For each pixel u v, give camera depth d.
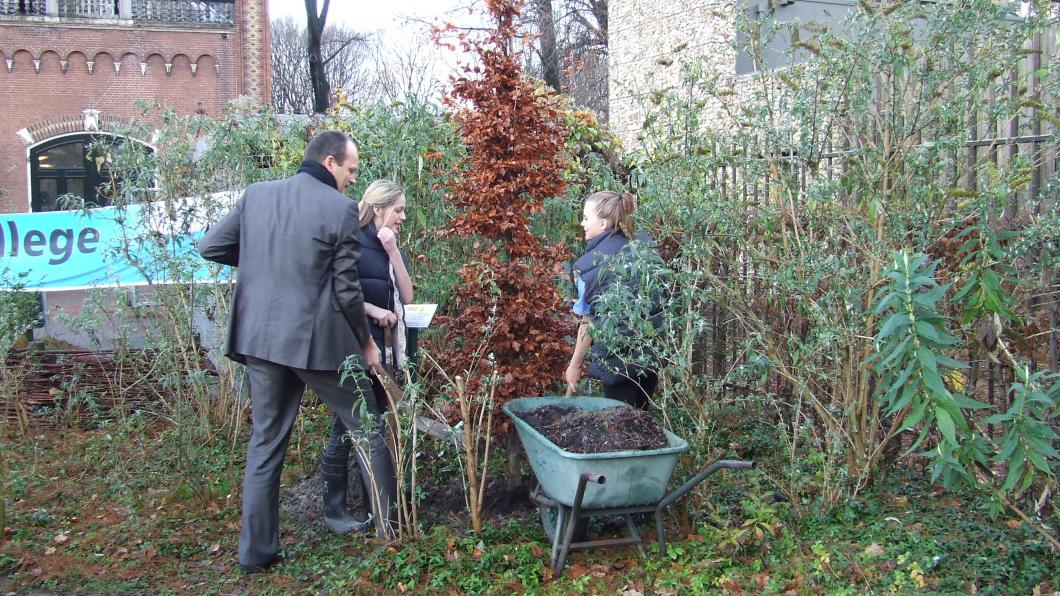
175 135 6.57
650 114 5.95
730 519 4.61
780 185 5.20
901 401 3.52
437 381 5.96
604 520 4.77
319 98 25.75
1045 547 4.08
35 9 19.66
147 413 7.00
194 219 6.45
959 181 5.61
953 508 4.78
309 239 4.23
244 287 4.35
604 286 4.76
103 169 8.70
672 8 15.70
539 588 4.07
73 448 6.58
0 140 19.67
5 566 4.54
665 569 4.20
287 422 4.48
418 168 6.14
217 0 20.75
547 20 22.00
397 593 4.09
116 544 4.84
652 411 5.60
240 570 4.42
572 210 6.66
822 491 4.80
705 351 6.16
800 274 4.92
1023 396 3.47
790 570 4.12
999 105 4.81
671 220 5.36
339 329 4.34
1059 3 5.40
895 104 4.96
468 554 4.38
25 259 8.69
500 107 4.89
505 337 4.89
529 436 4.25
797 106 4.98
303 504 5.32
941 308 4.74
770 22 5.73
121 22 20.16
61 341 8.27
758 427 5.89
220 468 5.98
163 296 6.35
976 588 3.88
